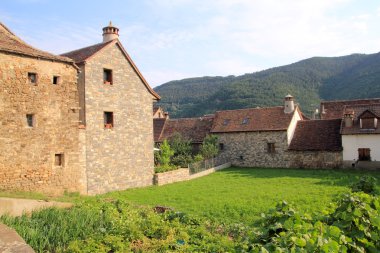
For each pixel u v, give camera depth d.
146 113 24.92
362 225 4.91
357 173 26.97
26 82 16.66
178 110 89.62
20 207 11.45
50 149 17.62
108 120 22.20
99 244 8.38
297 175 26.98
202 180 26.70
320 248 3.97
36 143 16.97
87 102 20.47
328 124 33.62
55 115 17.92
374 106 30.98
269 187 21.53
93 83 20.95
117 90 22.62
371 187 10.02
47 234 8.58
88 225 9.64
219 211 14.95
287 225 4.81
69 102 18.67
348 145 29.97
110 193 20.70
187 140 38.00
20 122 16.34
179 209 15.52
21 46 17.09
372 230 5.00
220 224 11.73
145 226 10.05
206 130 39.06
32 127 16.84
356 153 29.64
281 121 34.31
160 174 24.94
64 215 10.14
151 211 12.48
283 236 4.39
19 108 16.33
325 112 38.84
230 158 36.31
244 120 36.88
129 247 8.52
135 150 23.77
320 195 17.97
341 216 5.25
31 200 12.60
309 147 31.95
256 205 15.82
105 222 10.27
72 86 18.86
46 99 17.52
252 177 26.95
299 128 34.84
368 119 29.47
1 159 15.52
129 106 23.52
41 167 17.16
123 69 23.19
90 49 22.33
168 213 12.19
